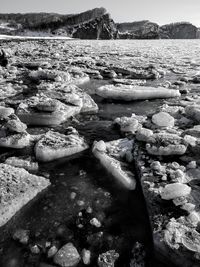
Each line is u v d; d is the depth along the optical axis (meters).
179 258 1.70
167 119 3.89
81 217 2.17
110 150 3.17
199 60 12.69
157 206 2.17
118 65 10.37
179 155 2.94
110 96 5.64
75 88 5.83
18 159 2.94
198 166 2.72
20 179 2.45
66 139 3.33
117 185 2.60
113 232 2.03
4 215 2.08
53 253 1.81
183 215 2.04
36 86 6.16
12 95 5.47
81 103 4.71
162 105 5.21
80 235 1.99
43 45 22.41
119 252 1.85
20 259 1.78
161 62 11.74
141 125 3.96
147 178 2.53
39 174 2.76
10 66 8.53
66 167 2.92
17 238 1.95
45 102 4.25
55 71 7.09
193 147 3.02
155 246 1.83
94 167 2.92
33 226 2.06
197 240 1.77
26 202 2.29
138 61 12.05
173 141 3.03
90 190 2.52
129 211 2.25
